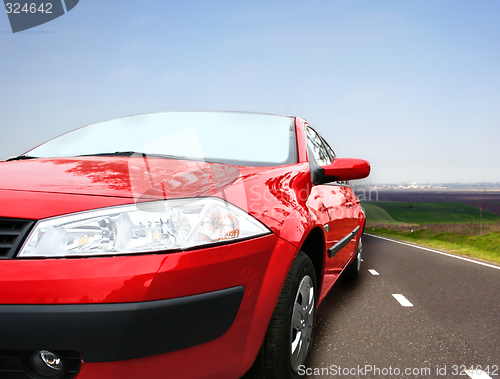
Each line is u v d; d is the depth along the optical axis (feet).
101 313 3.40
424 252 29.55
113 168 4.89
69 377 3.57
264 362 4.79
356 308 10.71
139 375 3.59
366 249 32.78
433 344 7.88
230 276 4.04
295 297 5.16
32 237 3.59
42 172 4.65
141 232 3.75
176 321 3.64
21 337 3.34
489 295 12.59
